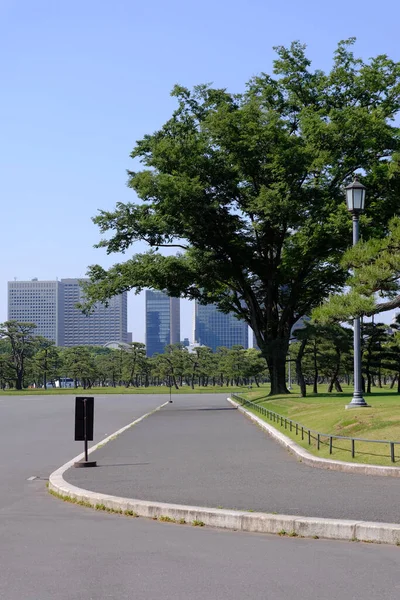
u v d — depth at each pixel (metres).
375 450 17.16
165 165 46.91
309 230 43.69
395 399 35.00
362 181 44.62
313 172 45.41
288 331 52.84
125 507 11.93
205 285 51.38
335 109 45.59
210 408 51.66
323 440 20.05
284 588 7.24
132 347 142.88
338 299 20.66
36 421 40.38
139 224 48.09
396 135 46.19
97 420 39.50
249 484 14.12
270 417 32.81
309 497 12.31
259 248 49.56
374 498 12.12
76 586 7.39
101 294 49.50
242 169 46.16
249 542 9.55
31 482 16.19
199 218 45.84
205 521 10.82
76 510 12.35
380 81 47.75
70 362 143.38
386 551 8.95
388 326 63.91
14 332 136.50
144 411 50.28
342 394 50.50
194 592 7.12
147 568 8.12
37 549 9.22
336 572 7.88
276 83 50.75
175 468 17.14
